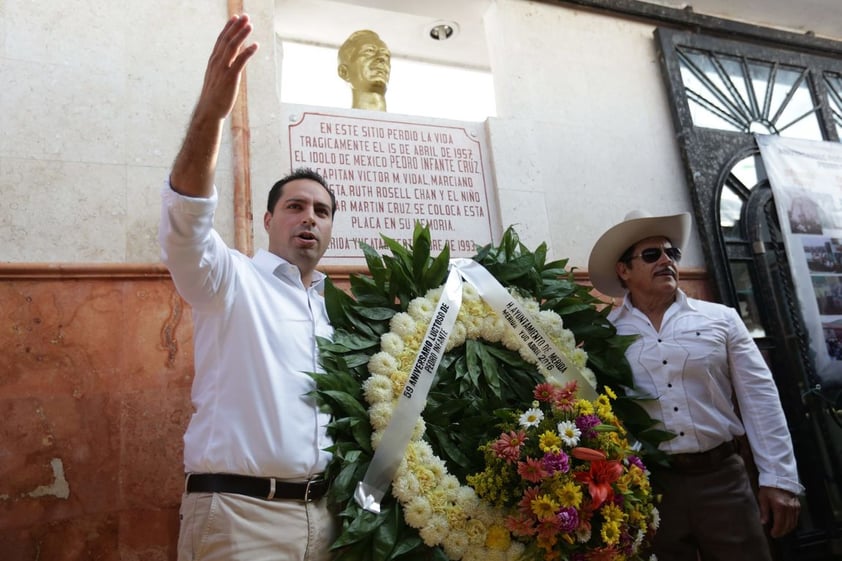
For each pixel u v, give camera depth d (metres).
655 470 2.58
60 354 2.96
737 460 2.61
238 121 3.67
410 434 2.18
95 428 2.93
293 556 1.92
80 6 3.58
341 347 2.26
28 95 3.33
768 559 2.45
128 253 3.28
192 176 1.78
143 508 2.91
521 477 2.09
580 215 4.59
